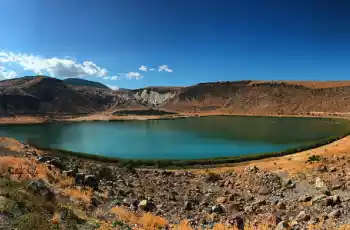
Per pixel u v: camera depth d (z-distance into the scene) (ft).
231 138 389.80
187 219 68.49
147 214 66.33
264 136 399.65
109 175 131.13
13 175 75.51
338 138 299.38
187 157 268.21
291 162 162.09
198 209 82.28
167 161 212.64
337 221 58.39
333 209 66.69
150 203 79.66
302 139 362.74
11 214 43.83
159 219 65.31
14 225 41.04
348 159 143.43
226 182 121.19
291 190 97.45
